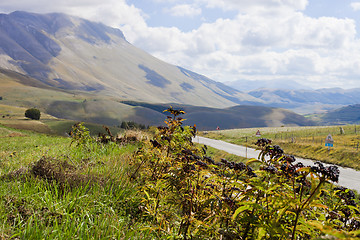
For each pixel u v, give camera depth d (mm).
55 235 3008
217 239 3059
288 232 2482
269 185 2746
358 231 1519
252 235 2764
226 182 3344
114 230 3342
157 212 3580
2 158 7789
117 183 4914
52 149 9102
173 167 4109
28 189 4094
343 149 30422
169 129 5086
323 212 3098
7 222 3225
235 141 58312
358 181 17281
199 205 3451
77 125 8141
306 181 2500
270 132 71125
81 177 4781
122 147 8539
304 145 36875
